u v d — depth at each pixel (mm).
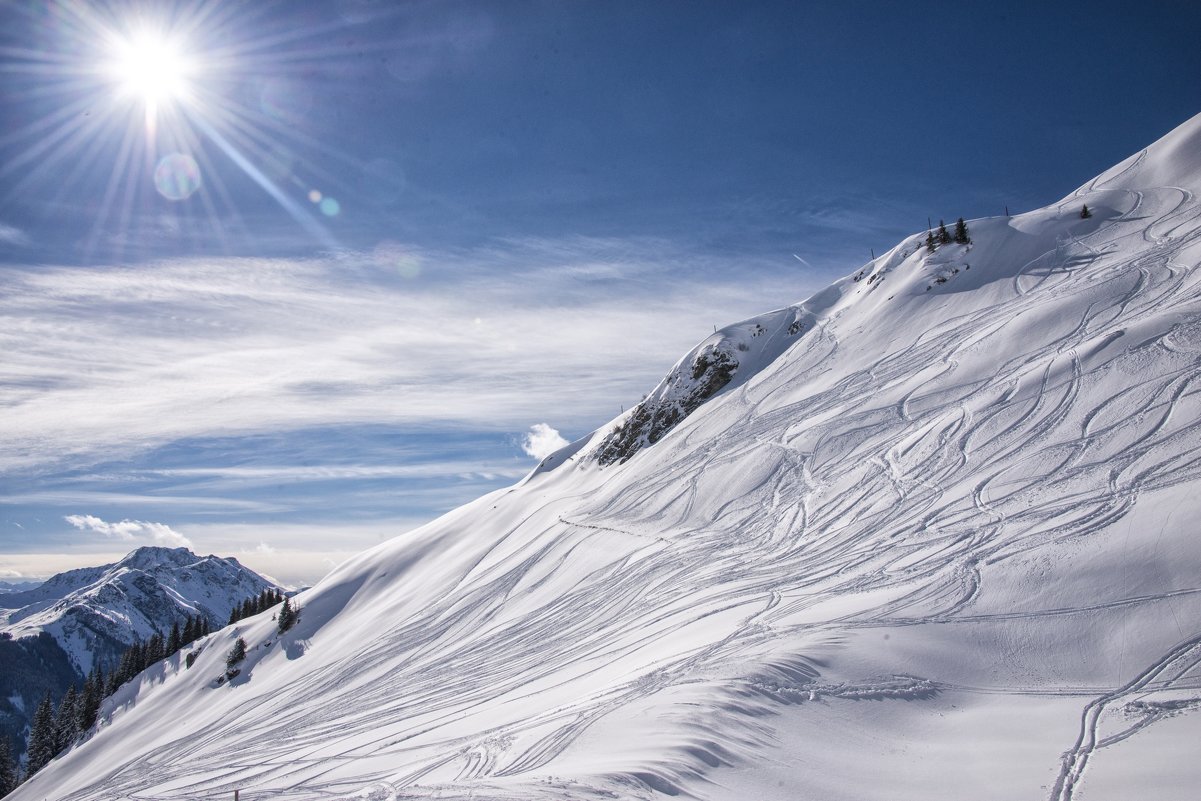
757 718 15898
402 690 35781
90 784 42844
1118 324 38312
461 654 38500
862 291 69188
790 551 32656
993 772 13719
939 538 26922
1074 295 44219
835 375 54344
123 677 87125
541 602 42250
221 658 69125
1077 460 28375
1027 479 28781
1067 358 36625
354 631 56375
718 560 35531
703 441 56344
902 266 66875
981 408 36531
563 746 16562
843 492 36438
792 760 14203
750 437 51031
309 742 31891
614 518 51094
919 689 17672
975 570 23500
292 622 68438
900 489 33531
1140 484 24984
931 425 38000
